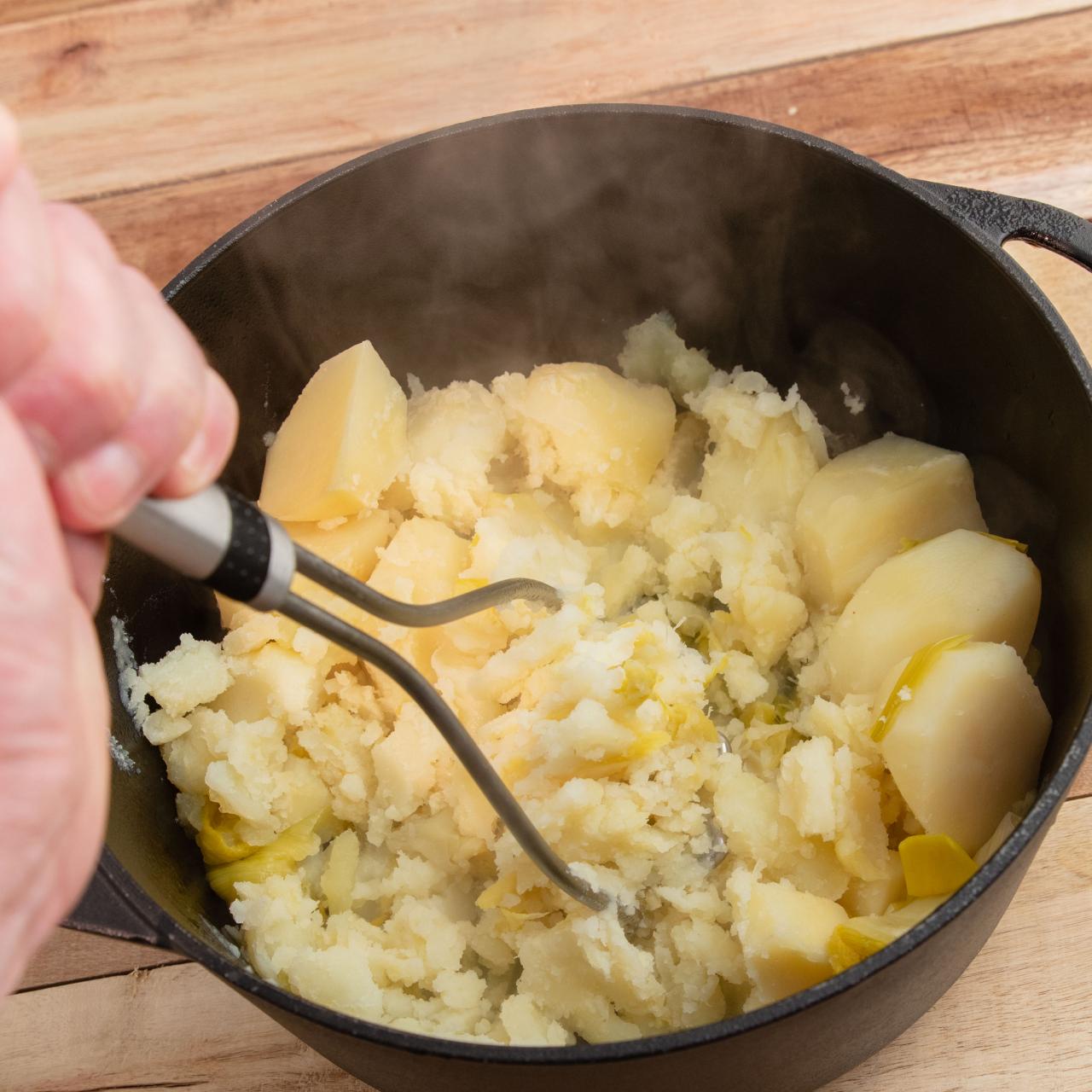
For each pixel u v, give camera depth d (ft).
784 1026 2.28
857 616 2.65
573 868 2.56
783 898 2.52
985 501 2.73
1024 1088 2.57
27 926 2.06
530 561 2.73
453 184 2.72
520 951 2.57
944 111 2.98
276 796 2.67
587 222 2.78
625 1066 2.27
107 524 2.11
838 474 2.74
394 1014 2.56
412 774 2.65
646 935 2.60
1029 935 2.62
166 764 2.68
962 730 2.52
